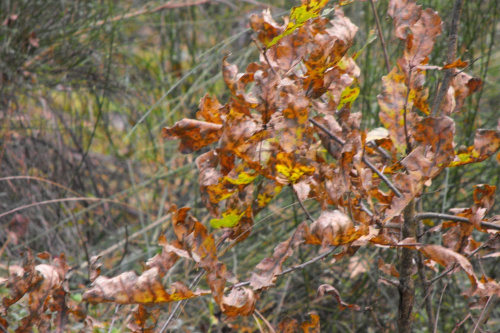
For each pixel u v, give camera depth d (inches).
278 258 64.6
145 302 64.0
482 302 72.9
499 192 117.3
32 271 67.7
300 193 67.2
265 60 69.1
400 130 70.4
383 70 125.6
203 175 67.6
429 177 66.1
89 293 63.6
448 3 120.7
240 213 67.6
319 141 70.4
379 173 69.1
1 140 154.0
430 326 75.2
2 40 157.2
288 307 126.6
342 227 63.8
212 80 158.2
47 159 159.6
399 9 69.9
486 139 68.9
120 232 153.6
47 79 163.5
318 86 68.3
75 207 158.7
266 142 66.3
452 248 70.6
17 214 145.6
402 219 71.4
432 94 112.7
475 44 133.6
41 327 68.4
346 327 121.3
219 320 123.0
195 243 63.6
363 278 121.5
